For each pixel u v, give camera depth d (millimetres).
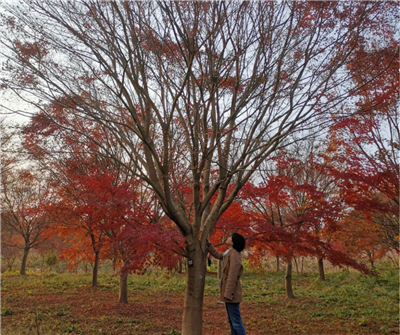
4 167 8680
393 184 6824
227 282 4598
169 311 9391
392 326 7941
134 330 7293
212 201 8109
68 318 8273
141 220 6457
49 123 5570
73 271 20781
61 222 9344
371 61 5676
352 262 6473
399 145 7562
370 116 7125
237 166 5590
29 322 7715
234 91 6035
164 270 18141
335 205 6961
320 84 5418
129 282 15242
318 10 5223
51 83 5125
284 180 7578
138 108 7188
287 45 5488
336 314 9188
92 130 8055
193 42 4926
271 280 17094
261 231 6508
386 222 9031
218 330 7637
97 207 6574
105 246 9102
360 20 5168
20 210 16422
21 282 14758
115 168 8969
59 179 8953
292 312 9586
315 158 8523
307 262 23578
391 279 15484
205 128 5316
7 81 4980
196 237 5426
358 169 7152
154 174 5785
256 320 8625
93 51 5230
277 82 5312
